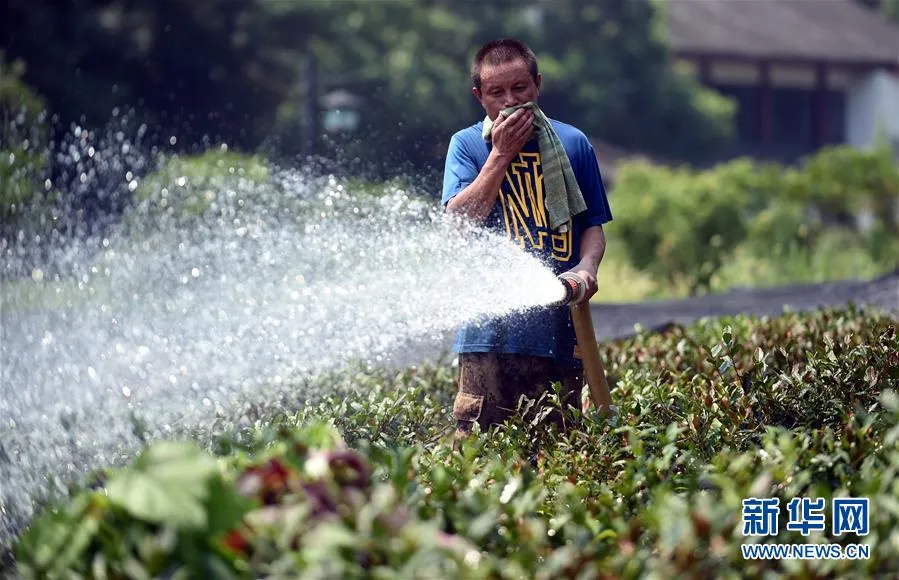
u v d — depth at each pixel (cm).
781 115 11525
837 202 5341
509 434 979
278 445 786
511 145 1024
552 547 757
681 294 3694
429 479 834
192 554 636
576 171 1059
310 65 5434
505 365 1045
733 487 740
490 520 686
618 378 1217
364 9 7656
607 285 3694
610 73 8600
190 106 6975
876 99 11562
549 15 8656
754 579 700
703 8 11506
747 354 1245
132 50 6756
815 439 845
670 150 8981
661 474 823
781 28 11481
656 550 721
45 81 6419
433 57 7756
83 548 655
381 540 641
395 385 1227
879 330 1193
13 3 6506
